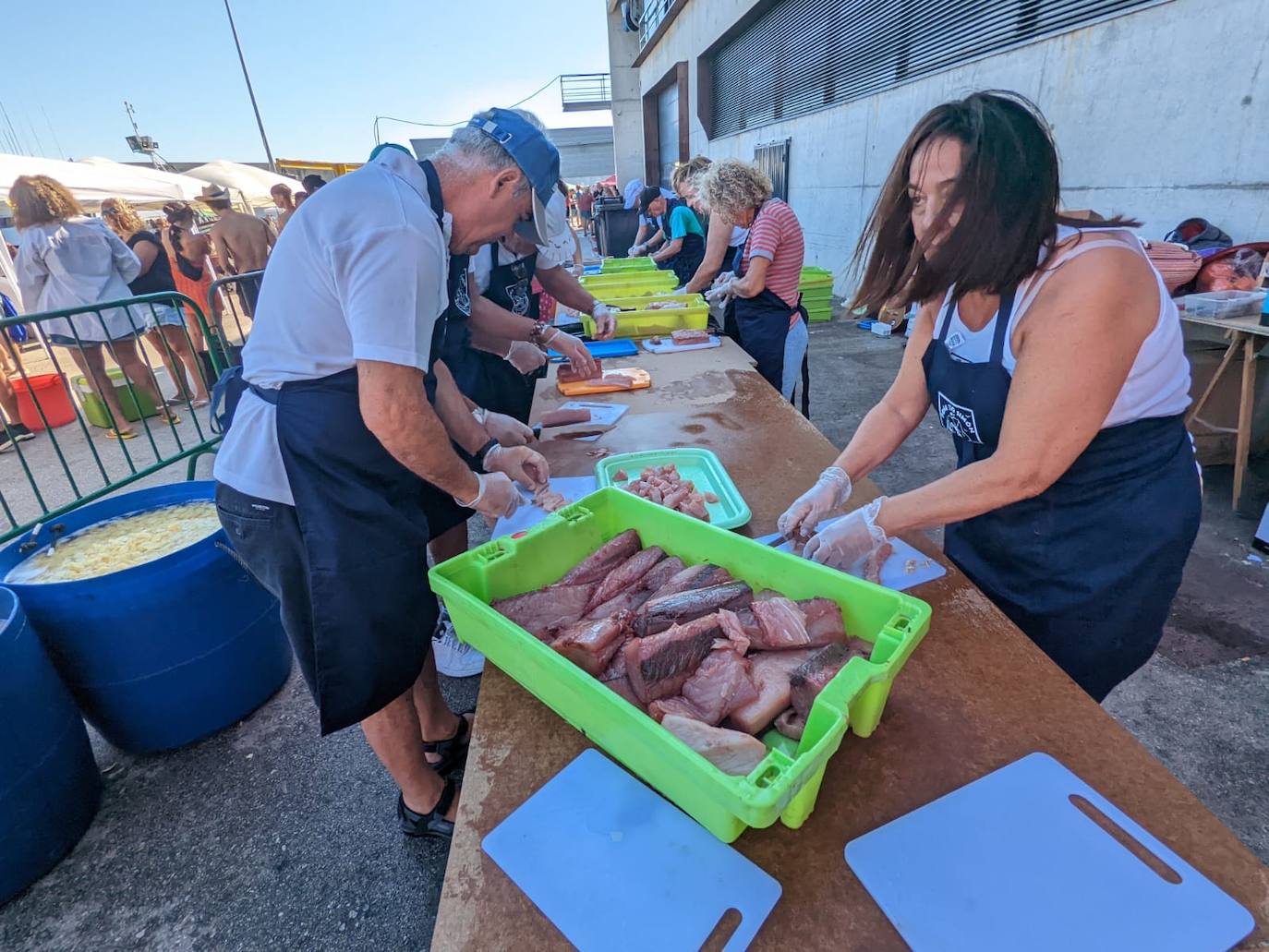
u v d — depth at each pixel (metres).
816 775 0.78
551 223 2.34
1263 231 3.36
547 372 3.33
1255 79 3.31
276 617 2.41
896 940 0.69
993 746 0.92
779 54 9.68
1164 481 1.21
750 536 1.57
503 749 0.97
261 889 1.77
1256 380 3.51
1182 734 2.04
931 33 6.05
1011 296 1.14
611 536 1.48
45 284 4.83
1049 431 1.06
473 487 1.39
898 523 1.26
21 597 1.84
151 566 1.94
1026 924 0.69
